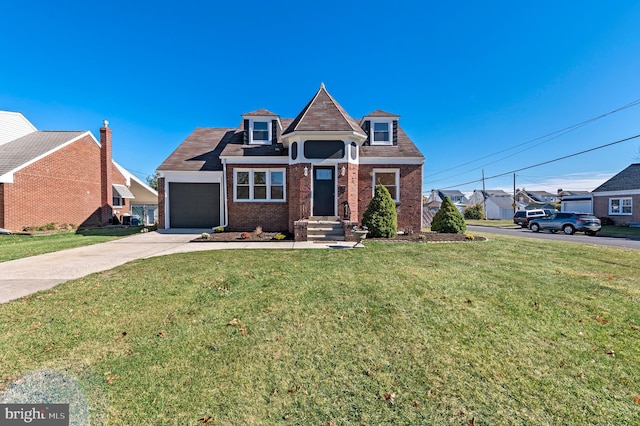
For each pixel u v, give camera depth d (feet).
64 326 11.14
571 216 61.26
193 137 53.47
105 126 64.54
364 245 30.09
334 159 38.65
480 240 35.06
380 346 9.94
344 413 6.98
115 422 6.63
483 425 6.61
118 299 13.97
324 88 43.16
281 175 43.73
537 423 6.68
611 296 14.85
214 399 7.38
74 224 56.29
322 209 39.63
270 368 8.68
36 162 49.65
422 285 16.28
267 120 46.09
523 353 9.55
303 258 23.11
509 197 167.43
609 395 7.59
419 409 7.09
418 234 38.40
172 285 16.08
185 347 9.76
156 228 48.44
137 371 8.45
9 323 11.33
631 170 81.61
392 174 43.68
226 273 18.49
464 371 8.58
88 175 60.44
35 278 17.34
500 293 15.14
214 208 46.57
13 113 60.85
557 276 18.54
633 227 74.49
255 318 12.05
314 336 10.59
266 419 6.77
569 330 11.13
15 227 46.32
